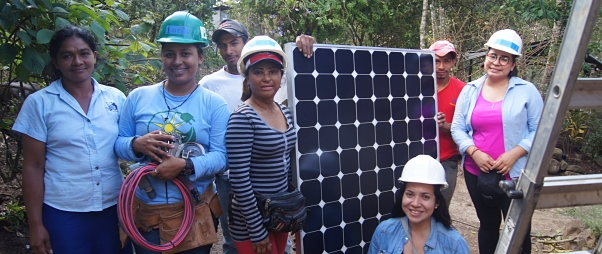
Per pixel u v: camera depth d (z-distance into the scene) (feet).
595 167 29.60
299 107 9.26
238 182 8.26
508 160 10.10
